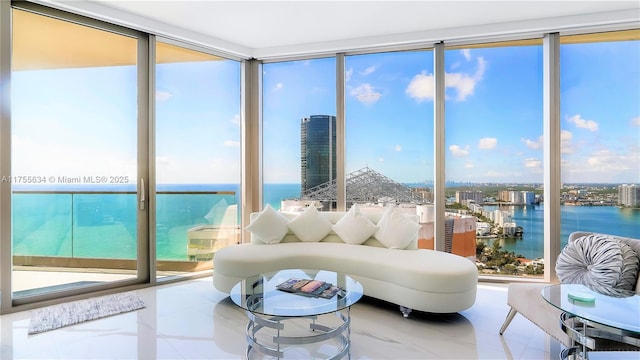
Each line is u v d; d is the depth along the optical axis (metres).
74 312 2.81
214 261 3.18
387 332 2.45
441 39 3.72
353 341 2.30
